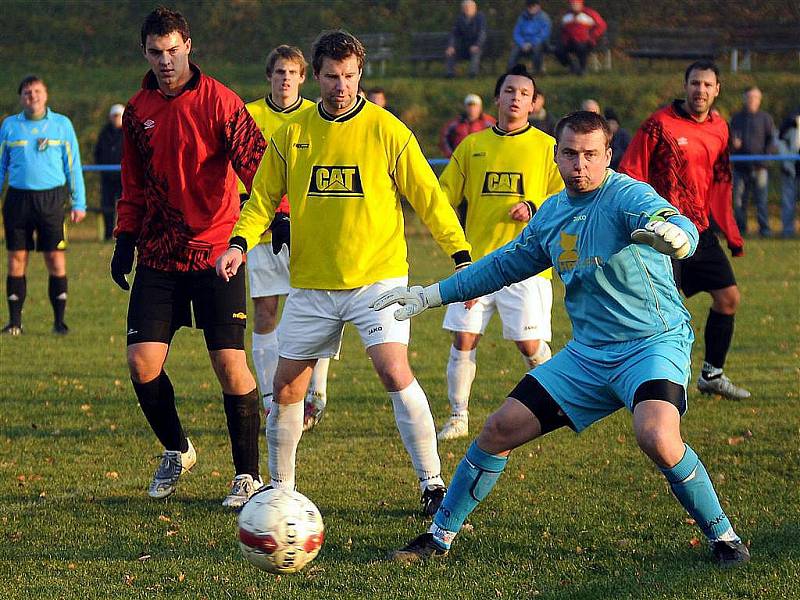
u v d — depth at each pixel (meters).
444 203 20.98
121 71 120.50
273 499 16.19
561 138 17.19
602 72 109.00
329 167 20.67
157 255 21.86
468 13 107.44
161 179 21.45
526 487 23.05
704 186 30.42
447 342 42.94
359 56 20.61
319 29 126.75
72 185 45.00
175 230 21.62
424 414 20.98
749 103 78.31
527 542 19.41
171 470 22.75
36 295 55.91
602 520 20.62
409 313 18.78
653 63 115.06
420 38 111.25
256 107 31.03
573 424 18.06
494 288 18.72
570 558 18.52
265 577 17.64
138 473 24.67
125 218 22.27
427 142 99.25
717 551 18.02
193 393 33.41
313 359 21.42
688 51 109.00
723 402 31.52
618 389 17.56
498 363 38.56
